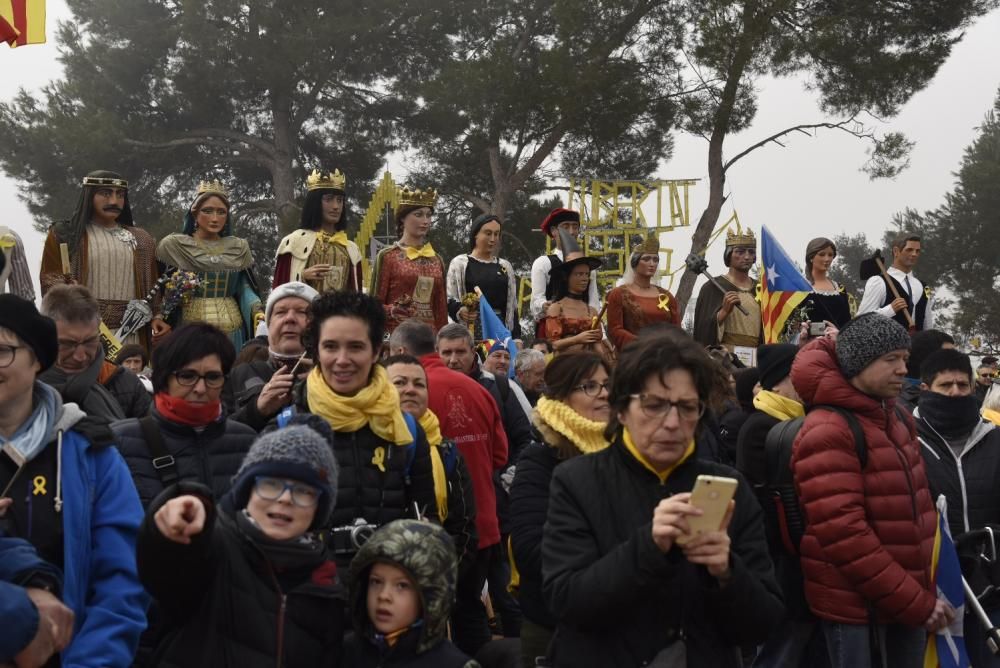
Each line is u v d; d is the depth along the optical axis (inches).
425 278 404.5
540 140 1103.0
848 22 971.3
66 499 153.9
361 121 1304.1
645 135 1113.4
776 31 932.0
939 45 970.7
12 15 320.5
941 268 1971.0
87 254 368.2
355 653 161.9
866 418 221.1
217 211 394.9
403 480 196.9
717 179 1003.9
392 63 1273.4
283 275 399.2
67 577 151.9
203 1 1218.0
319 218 406.3
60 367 217.2
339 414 190.7
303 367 221.9
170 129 1280.8
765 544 171.2
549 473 209.2
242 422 216.4
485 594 317.4
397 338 274.4
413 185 1217.4
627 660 161.3
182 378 187.3
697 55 938.7
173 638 148.3
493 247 456.8
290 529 149.8
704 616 163.5
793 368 228.7
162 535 137.5
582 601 156.9
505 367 367.2
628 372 164.6
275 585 150.3
